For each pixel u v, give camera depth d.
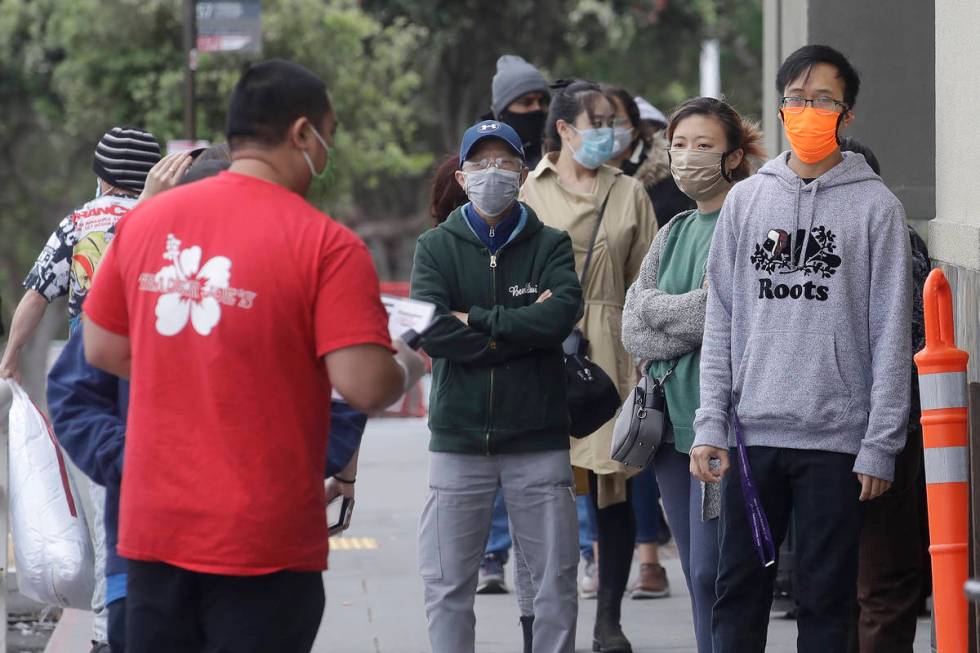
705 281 11.46
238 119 7.71
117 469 8.54
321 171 7.87
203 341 7.43
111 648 8.92
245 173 7.67
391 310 8.26
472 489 11.40
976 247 10.50
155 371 7.54
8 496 10.79
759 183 9.93
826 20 16.03
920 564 11.49
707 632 11.05
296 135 7.70
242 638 7.45
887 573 11.45
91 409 8.71
